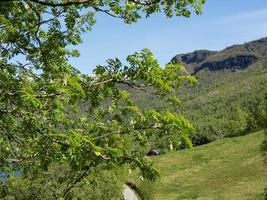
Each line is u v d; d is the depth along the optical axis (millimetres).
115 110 8414
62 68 9023
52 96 7562
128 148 7648
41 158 7004
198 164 90500
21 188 15727
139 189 46188
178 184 78250
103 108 8656
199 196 67188
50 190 16750
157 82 8109
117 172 25719
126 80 8336
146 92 8352
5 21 8539
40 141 7004
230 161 86688
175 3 8859
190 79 8258
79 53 9977
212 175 80375
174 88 8258
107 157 7164
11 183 10250
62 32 9727
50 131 6820
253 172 75750
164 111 7504
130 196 43281
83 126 8445
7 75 7867
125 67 8273
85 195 23500
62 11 9477
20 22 9125
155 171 7570
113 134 7648
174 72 8242
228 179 75562
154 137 7547
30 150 7113
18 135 8242
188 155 99938
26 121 7477
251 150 90312
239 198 60656
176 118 7371
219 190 69375
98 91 8570
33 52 9320
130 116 7789
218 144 104500
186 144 7500
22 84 7828
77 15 9609
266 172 73688
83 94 7199
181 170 88188
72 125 8359
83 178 9055
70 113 8562
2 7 8430
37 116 7430
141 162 7496
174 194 71188
